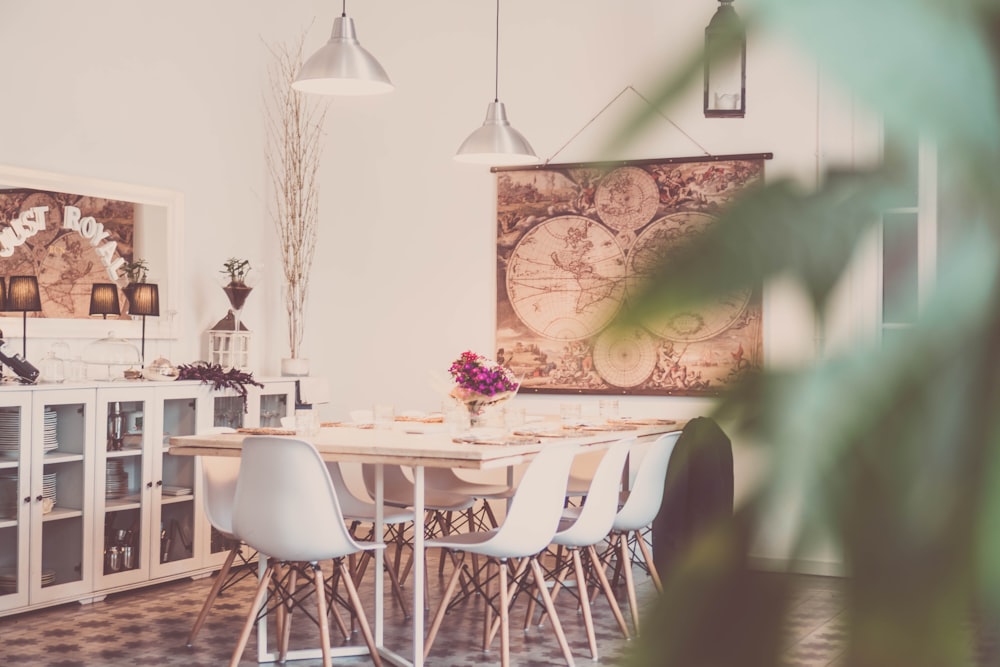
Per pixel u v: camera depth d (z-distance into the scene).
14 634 5.15
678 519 2.80
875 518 0.26
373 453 4.56
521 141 5.77
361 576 5.67
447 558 7.09
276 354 7.77
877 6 0.26
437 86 7.70
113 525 5.85
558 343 7.29
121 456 5.88
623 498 6.08
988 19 0.26
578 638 5.23
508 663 4.55
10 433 5.33
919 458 0.27
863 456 0.27
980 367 0.27
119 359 6.05
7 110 5.85
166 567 6.15
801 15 0.26
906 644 0.26
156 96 6.77
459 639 5.18
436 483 6.47
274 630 5.31
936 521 0.26
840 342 0.28
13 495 5.34
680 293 0.28
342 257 7.93
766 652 0.26
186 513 6.29
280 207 7.77
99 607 5.69
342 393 7.91
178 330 6.84
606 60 7.21
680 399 6.91
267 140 7.66
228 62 7.32
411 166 7.76
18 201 5.86
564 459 4.51
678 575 0.28
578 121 7.29
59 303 6.05
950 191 0.28
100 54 6.39
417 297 7.72
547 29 7.38
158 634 5.20
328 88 4.99
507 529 4.39
